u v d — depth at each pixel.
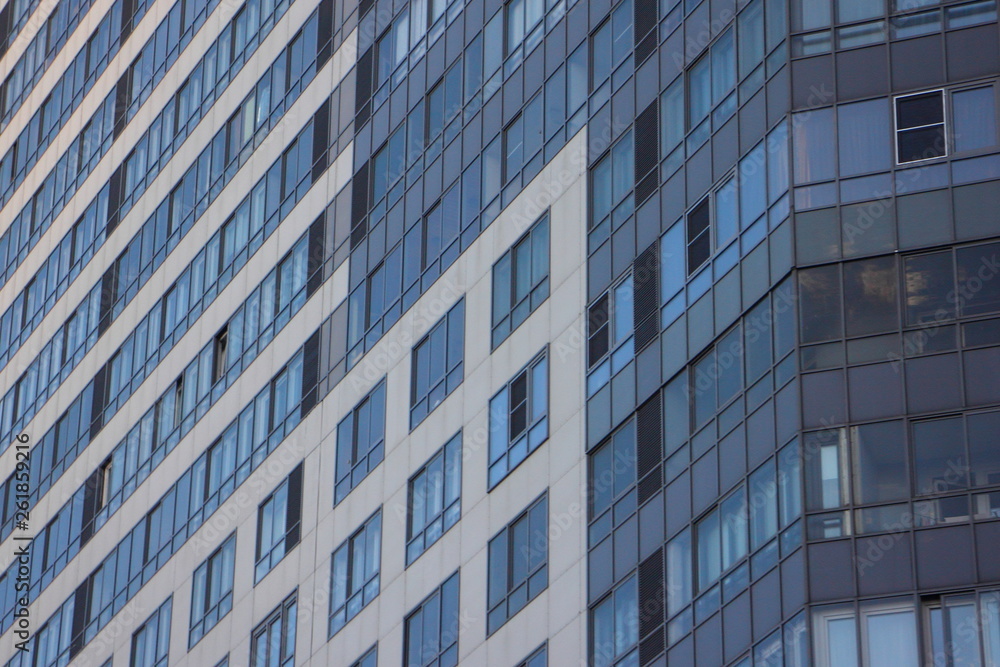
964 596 72.06
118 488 124.25
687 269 84.56
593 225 91.00
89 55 141.62
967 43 79.75
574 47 95.19
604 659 83.62
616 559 84.31
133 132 133.00
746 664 76.00
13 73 153.50
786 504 76.06
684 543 80.75
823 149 80.06
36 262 142.88
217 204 121.06
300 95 115.69
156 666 115.06
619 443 85.94
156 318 124.62
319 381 107.38
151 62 132.75
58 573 129.00
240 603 108.94
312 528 104.75
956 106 79.00
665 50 89.19
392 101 107.88
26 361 141.00
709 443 80.75
